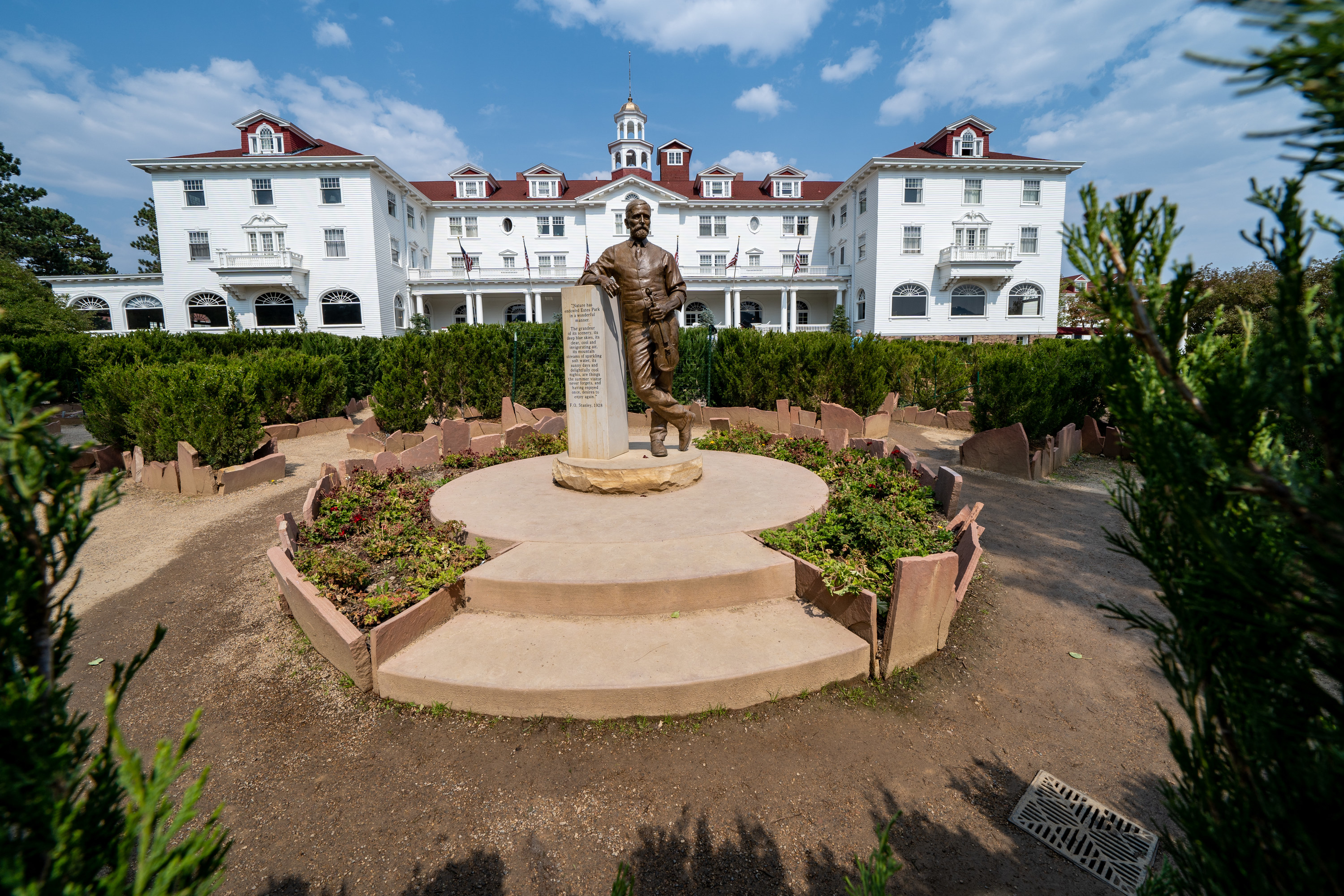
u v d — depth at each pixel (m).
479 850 3.05
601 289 7.59
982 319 43.44
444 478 9.38
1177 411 1.41
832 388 15.59
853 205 45.66
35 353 16.67
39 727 1.35
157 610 5.87
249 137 40.88
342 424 16.28
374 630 4.26
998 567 6.61
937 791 3.39
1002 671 4.58
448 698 4.08
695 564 5.22
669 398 8.11
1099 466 11.41
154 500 9.57
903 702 4.18
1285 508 1.22
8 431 1.33
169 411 10.12
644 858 2.98
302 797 3.43
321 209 39.53
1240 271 22.78
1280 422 1.46
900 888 2.79
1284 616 1.24
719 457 9.83
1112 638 5.08
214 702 4.35
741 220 49.16
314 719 4.09
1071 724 3.98
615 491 7.24
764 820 3.19
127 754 1.32
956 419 15.92
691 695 3.99
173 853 1.39
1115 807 3.27
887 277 42.66
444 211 47.84
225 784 3.54
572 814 3.25
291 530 6.27
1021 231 43.28
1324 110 1.11
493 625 4.84
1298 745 1.37
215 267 39.28
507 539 5.85
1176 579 1.54
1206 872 1.53
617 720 3.98
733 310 47.09
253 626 5.46
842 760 3.63
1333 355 1.19
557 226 48.06
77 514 1.52
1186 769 1.62
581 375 7.68
